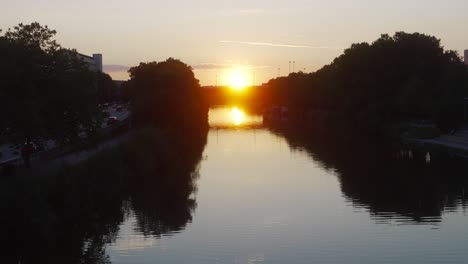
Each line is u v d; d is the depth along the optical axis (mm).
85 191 52969
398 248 43562
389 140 114125
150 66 123375
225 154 95875
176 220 52000
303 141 115438
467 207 55344
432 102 116625
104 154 62594
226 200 59969
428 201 58062
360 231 47938
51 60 55875
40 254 43156
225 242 45844
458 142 100812
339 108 161375
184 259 42156
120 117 147375
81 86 57375
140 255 43281
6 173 50344
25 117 48906
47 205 45125
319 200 59344
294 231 48344
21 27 56594
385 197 60188
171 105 108688
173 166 82312
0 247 41531
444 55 137375
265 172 76562
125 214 54750
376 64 135500
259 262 41156
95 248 44688
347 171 76500
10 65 49875
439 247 43531
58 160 62969
